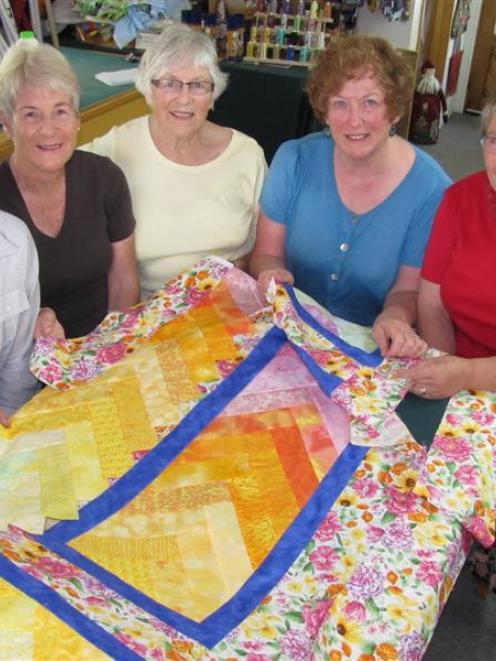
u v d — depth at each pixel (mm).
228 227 1981
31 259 1435
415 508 1153
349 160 1696
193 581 1078
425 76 5207
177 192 1942
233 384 1392
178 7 3418
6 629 917
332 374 1327
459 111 6234
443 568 1075
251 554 1117
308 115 3088
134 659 911
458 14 5496
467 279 1483
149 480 1230
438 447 1236
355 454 1249
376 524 1146
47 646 905
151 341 1506
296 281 1915
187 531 1150
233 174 1977
